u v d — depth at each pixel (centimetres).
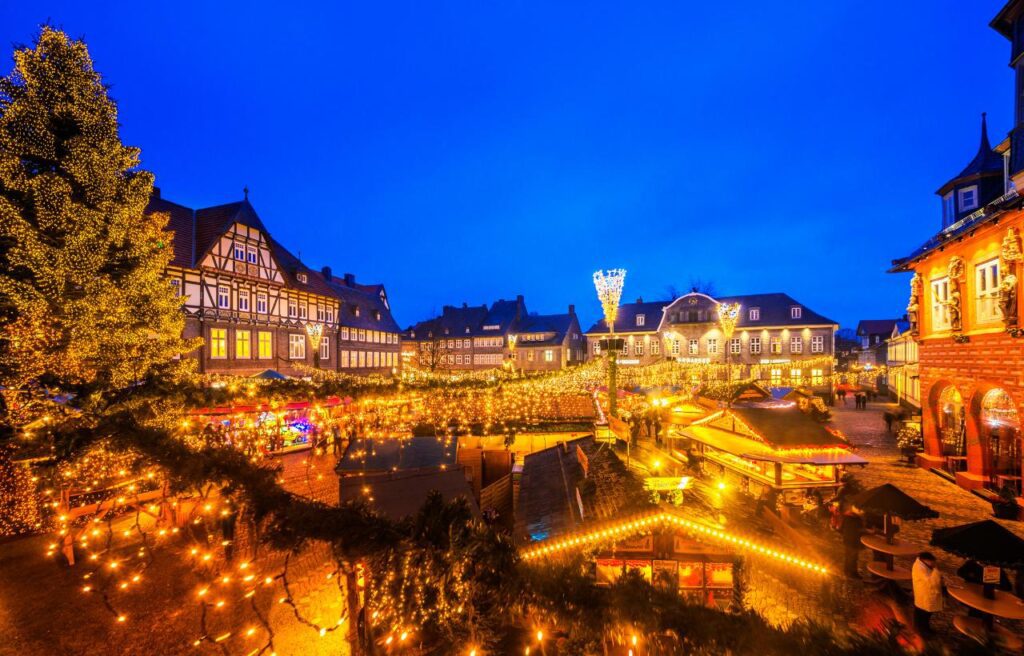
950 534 632
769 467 1048
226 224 2795
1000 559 595
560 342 6019
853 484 978
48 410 891
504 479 1294
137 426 374
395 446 1260
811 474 1048
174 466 346
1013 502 1067
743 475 1123
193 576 805
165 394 693
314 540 333
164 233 1230
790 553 586
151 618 724
